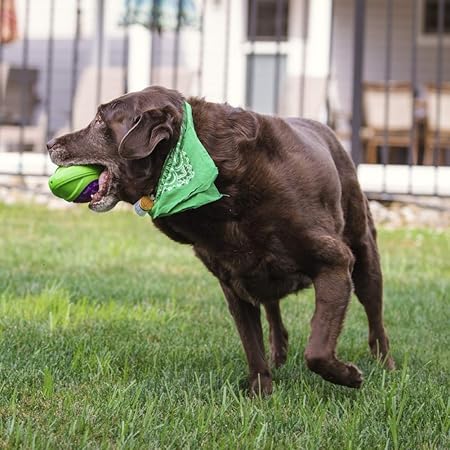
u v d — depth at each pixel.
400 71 20.14
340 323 5.33
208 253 5.50
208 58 19.52
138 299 8.81
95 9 20.55
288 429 4.85
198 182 5.08
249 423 4.80
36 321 7.44
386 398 5.18
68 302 8.06
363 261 6.68
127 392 5.34
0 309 7.82
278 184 5.21
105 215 15.18
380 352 6.87
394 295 9.59
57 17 21.00
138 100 5.16
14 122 20.34
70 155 5.30
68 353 6.43
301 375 6.01
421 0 19.92
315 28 19.30
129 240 12.52
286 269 5.38
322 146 5.88
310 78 18.83
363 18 14.43
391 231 14.15
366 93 16.81
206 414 4.96
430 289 10.02
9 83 20.86
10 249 11.48
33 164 17.27
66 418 4.88
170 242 12.59
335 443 4.58
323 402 5.50
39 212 15.22
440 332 7.96
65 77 21.05
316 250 5.29
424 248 12.81
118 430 4.68
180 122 5.14
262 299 5.61
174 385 5.63
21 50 21.17
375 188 15.99
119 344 6.75
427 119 16.81
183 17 17.45
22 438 4.45
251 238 5.29
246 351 5.85
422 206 15.37
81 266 10.57
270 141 5.33
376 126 16.88
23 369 5.81
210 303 8.79
